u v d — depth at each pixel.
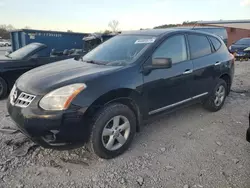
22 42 11.41
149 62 3.47
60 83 2.87
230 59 5.14
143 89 3.38
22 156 3.17
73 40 12.22
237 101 5.85
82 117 2.81
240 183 2.74
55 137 2.77
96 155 3.19
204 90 4.53
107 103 3.04
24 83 3.15
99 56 3.97
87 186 2.67
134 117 3.36
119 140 3.23
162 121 4.49
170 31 4.02
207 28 13.93
